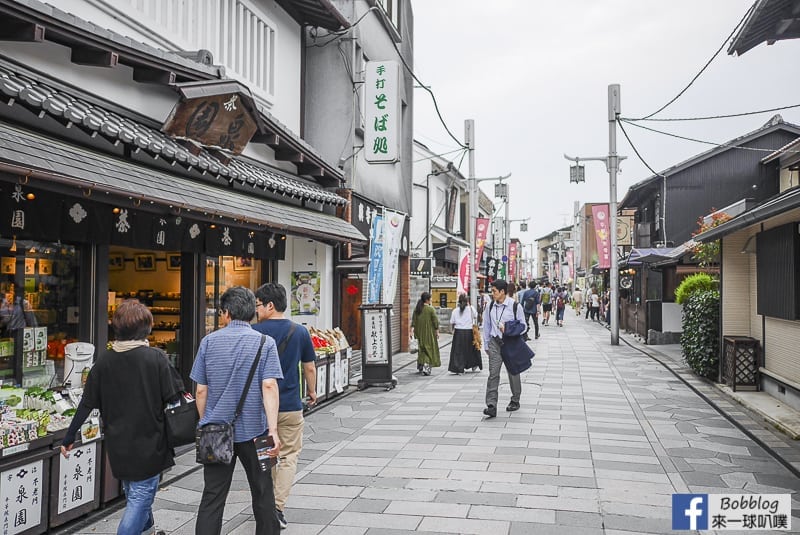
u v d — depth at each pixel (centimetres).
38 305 577
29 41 493
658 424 864
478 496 573
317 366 1002
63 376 596
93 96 614
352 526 508
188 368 800
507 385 1220
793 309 866
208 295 864
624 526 502
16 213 519
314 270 1222
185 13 857
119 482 569
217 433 412
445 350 1927
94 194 517
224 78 738
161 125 720
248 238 897
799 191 651
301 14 1232
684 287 1706
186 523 524
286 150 1023
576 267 5428
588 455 706
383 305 1180
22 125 529
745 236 1171
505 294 913
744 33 847
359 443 774
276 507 489
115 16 694
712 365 1202
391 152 1258
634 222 3425
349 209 1293
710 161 2609
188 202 604
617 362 1574
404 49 1886
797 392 909
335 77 1345
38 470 482
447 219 3325
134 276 891
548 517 521
